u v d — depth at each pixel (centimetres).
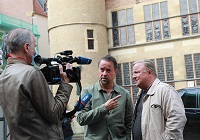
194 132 706
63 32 1425
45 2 2584
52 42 1476
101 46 1467
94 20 1452
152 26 1473
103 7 1527
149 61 301
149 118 273
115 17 1564
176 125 256
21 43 192
